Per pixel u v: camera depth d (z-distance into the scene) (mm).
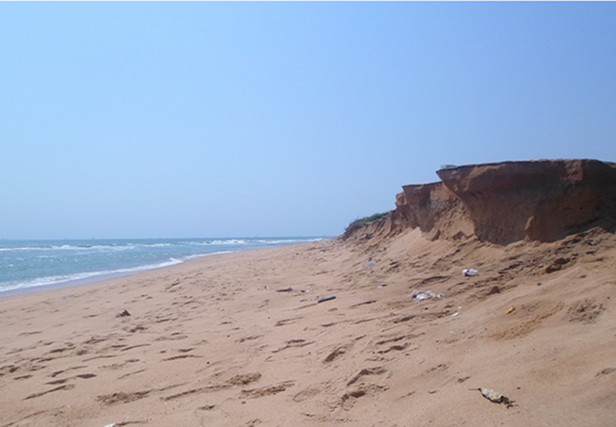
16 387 5160
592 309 3973
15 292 15078
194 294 12133
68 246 68125
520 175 7379
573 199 6648
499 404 2963
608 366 2936
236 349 6027
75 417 4211
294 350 5535
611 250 5770
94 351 6531
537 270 6164
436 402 3303
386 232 16109
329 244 29422
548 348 3553
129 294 13086
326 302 8328
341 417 3504
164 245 72000
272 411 3846
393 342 4906
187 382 4918
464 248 8320
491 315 4781
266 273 16422
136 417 4086
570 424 2514
